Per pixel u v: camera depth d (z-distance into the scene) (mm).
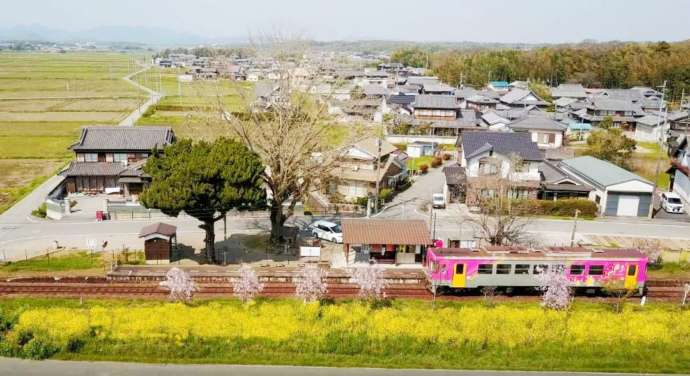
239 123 41969
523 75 152500
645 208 52000
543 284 31703
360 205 53031
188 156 37031
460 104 103875
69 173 54094
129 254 40188
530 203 50156
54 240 42938
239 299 32719
